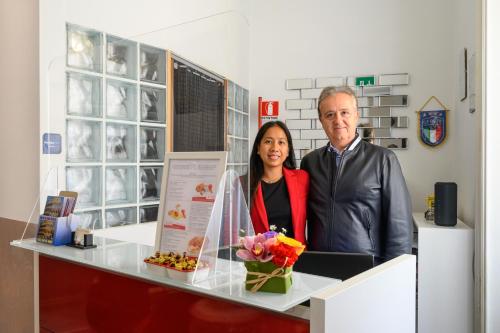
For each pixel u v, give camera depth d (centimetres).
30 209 213
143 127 191
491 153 263
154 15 263
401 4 412
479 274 275
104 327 142
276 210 194
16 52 221
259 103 457
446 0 397
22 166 218
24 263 221
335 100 199
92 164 206
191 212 120
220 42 181
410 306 126
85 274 148
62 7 207
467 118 329
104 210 203
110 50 208
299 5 450
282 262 100
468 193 328
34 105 210
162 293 122
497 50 260
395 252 196
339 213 197
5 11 228
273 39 461
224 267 117
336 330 92
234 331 105
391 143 414
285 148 197
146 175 189
